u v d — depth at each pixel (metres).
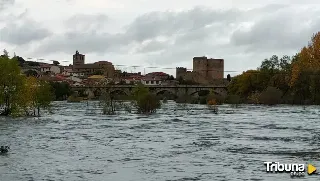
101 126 74.44
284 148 45.22
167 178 30.70
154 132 63.56
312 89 159.38
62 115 107.62
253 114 111.00
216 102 193.38
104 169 33.97
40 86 101.56
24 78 97.38
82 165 35.66
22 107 98.44
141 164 36.09
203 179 30.27
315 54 169.12
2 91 95.06
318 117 96.38
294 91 171.38
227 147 46.38
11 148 45.69
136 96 122.00
